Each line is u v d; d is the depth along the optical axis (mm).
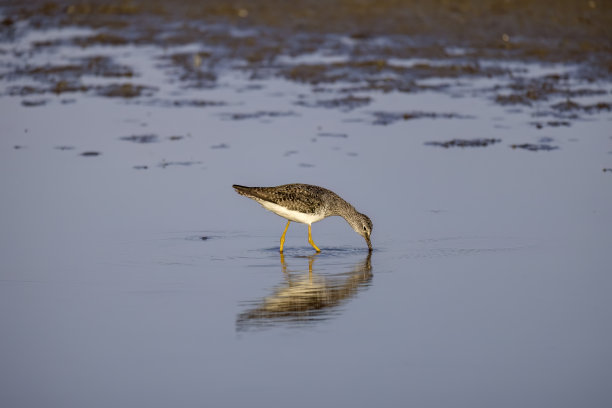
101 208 25000
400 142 31094
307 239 23469
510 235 22484
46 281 19734
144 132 32906
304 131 32656
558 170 27641
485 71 40844
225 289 19359
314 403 14367
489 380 15047
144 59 45094
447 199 25359
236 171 28109
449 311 17828
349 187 26391
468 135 31781
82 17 53125
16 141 31766
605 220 23359
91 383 15133
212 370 15500
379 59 43000
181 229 23500
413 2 50000
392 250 21906
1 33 51062
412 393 14672
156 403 14477
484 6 48750
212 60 44406
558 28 45719
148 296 18906
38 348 16406
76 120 34688
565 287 18969
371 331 16969
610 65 40938
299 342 16547
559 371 15320
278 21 49531
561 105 35438
